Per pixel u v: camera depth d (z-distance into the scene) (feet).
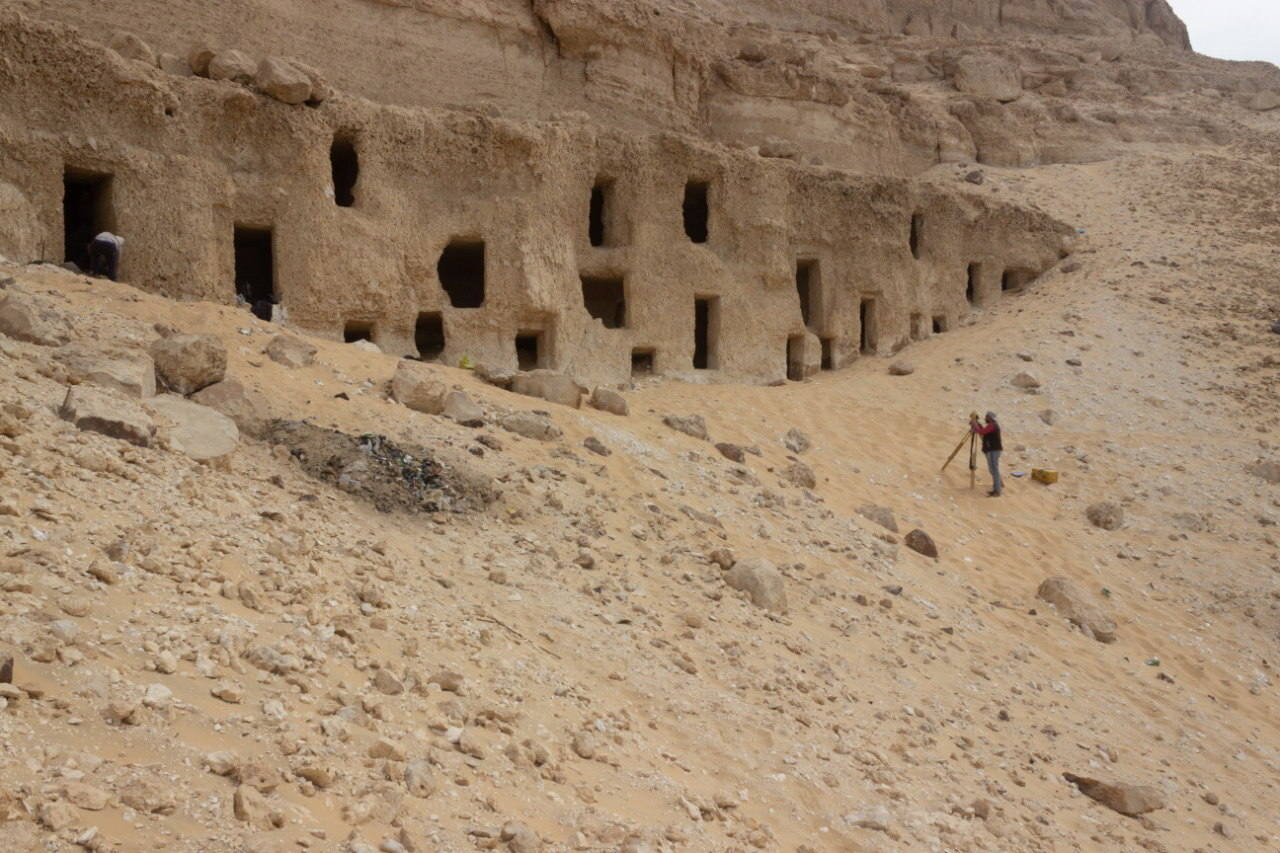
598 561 29.37
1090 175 114.83
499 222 57.57
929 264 82.17
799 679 26.07
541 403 43.21
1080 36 157.79
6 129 42.50
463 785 15.34
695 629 26.99
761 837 17.69
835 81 102.17
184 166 47.32
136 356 28.86
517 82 78.38
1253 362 75.56
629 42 83.87
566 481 34.42
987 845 21.03
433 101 73.61
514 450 35.81
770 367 68.08
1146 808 26.63
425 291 55.26
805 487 47.19
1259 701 40.16
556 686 20.38
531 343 63.00
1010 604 41.75
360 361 40.24
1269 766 33.63
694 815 17.46
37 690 12.95
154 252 46.01
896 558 40.86
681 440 45.32
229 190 48.73
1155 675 39.04
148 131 46.80
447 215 56.54
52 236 43.47
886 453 57.57
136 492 20.85
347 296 51.98
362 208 53.78
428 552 25.94
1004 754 26.91
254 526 21.94
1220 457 62.80
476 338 56.49
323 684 16.42
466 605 22.97
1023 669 34.50
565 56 81.71
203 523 20.76
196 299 46.91
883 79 121.60
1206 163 117.60
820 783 20.81
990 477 56.95
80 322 31.37
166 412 26.89
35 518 17.75
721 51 96.84
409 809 14.12
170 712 13.76
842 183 75.05
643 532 32.55
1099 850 23.35
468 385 42.60
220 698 14.70
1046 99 129.90
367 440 30.86
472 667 19.67
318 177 51.65
